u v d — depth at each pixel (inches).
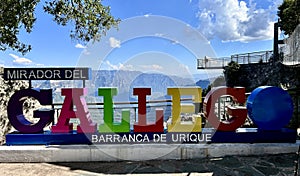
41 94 181.5
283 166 159.2
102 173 154.9
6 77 179.8
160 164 168.1
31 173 155.3
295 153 178.1
